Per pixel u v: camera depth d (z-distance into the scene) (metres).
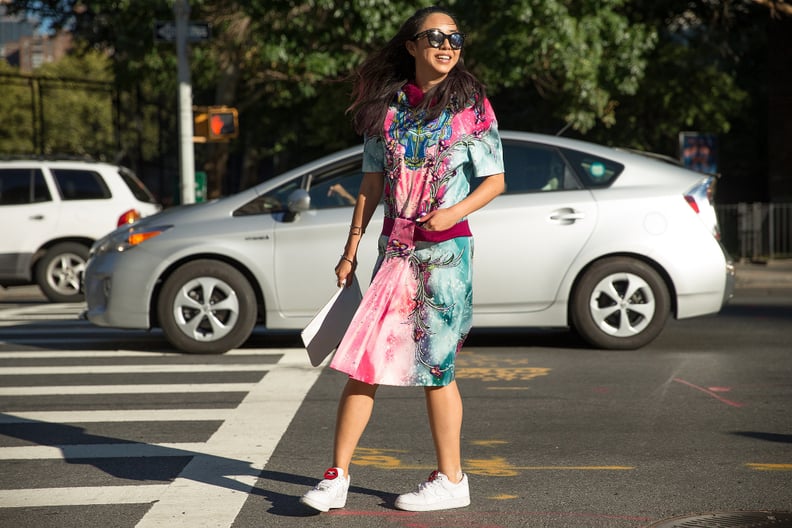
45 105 64.75
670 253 9.42
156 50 24.97
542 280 9.35
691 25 29.33
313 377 8.38
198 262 9.52
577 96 21.92
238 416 6.91
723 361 8.91
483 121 4.60
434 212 4.50
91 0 23.77
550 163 9.54
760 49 34.75
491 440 6.15
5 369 8.96
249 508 4.80
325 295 9.41
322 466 5.57
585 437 6.20
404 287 4.58
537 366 8.74
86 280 9.98
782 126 28.12
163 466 5.62
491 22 21.55
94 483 5.29
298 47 22.42
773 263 21.62
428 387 4.74
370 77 4.68
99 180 16.28
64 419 6.90
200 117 18.48
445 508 4.75
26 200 15.95
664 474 5.35
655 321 9.50
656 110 30.80
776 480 5.21
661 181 9.61
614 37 21.73
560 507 4.79
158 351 9.87
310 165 9.63
